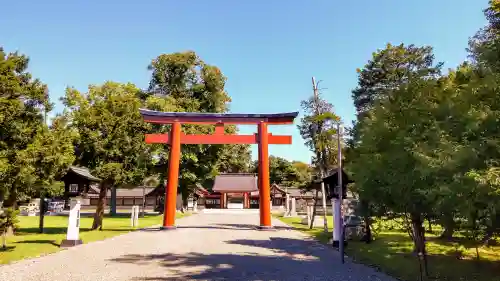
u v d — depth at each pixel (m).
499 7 10.54
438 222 8.69
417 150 8.41
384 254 13.09
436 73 10.77
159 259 12.15
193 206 54.38
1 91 12.29
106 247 14.96
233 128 41.75
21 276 9.32
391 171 9.18
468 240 10.24
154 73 41.47
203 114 25.95
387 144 10.05
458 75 9.91
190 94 41.66
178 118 25.81
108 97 21.80
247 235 20.41
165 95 41.06
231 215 43.50
